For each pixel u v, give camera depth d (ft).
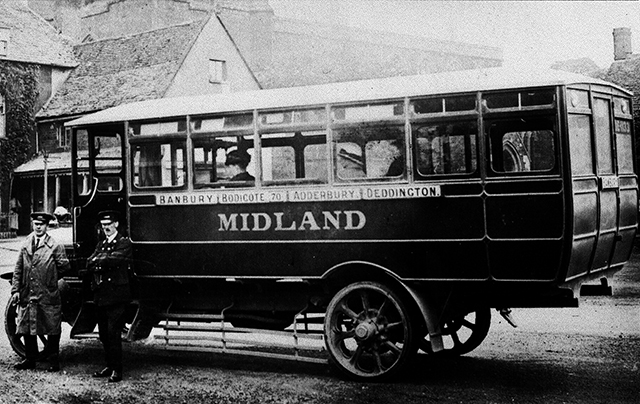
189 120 27.09
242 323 28.50
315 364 27.43
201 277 26.84
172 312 28.25
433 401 21.43
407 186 23.90
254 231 26.07
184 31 109.70
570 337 31.27
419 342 24.57
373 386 23.50
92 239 29.09
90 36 144.97
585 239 22.67
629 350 28.17
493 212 22.80
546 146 23.15
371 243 24.34
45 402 22.56
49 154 115.65
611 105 24.77
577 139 22.68
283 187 25.67
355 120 24.75
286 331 25.98
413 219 23.80
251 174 26.96
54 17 156.35
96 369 27.55
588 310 39.29
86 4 155.33
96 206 28.94
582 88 23.04
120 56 116.57
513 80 22.81
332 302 24.76
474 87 23.11
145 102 29.58
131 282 27.89
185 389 23.80
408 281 23.81
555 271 22.11
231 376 25.61
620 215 25.13
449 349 28.02
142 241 27.78
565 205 21.86
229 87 108.27
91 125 28.84
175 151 28.04
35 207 116.26
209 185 26.86
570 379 23.62
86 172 29.48
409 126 23.98
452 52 145.59
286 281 26.18
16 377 26.18
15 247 92.53
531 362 26.48
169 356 29.63
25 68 116.47
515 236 22.48
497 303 23.67
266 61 147.23
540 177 22.22
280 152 26.66
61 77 120.57
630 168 26.40
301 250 25.39
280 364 27.53
